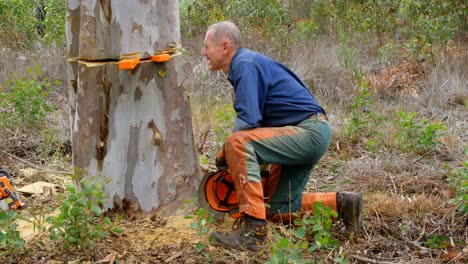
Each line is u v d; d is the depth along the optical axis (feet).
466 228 14.37
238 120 12.73
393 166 18.51
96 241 13.17
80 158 14.06
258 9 31.48
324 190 17.16
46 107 21.48
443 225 14.69
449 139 20.62
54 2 32.22
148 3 13.37
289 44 30.58
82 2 13.38
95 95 13.70
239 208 13.09
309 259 12.77
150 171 14.10
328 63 28.58
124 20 13.35
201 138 20.63
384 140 20.54
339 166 18.76
